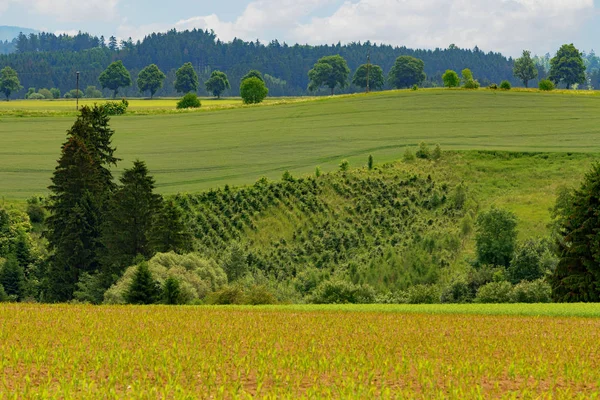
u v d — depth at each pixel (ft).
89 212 381.19
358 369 117.50
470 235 409.28
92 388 102.27
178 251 371.56
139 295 282.77
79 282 355.77
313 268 391.04
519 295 290.56
